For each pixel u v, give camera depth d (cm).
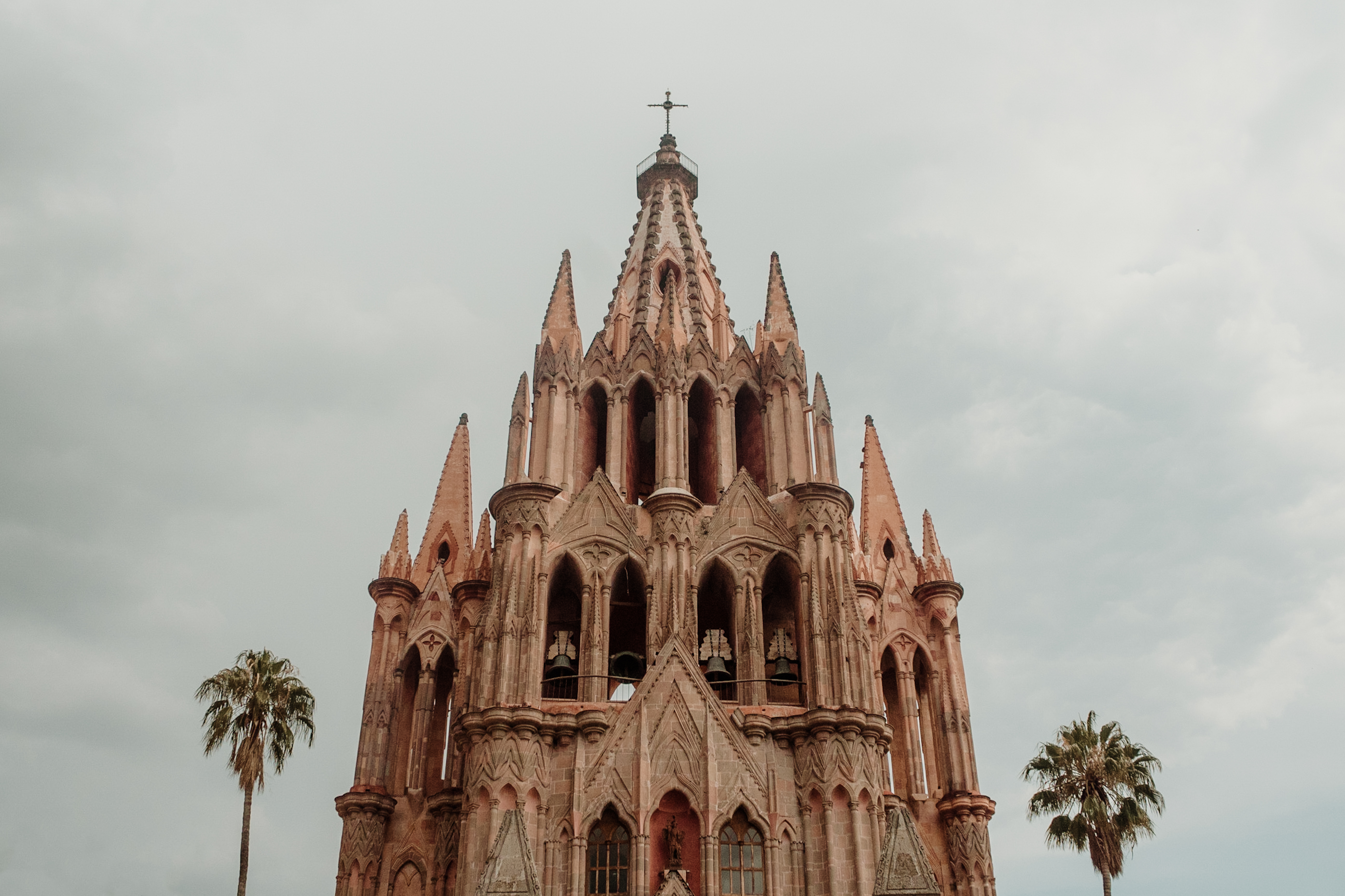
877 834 4759
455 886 5328
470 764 4791
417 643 5966
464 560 6284
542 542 5303
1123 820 5225
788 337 6306
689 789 4747
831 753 4822
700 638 5666
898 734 5831
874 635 5975
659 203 7412
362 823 5503
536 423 5862
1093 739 5419
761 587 5453
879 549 6350
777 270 6625
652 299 6738
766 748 4897
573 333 6231
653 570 5381
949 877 5488
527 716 4766
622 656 5394
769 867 4644
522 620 5066
